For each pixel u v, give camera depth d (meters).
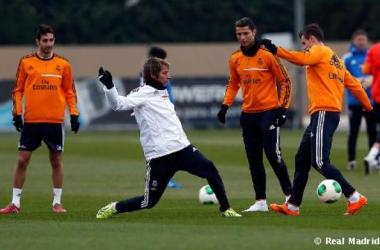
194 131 113.38
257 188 42.97
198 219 38.94
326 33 164.00
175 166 38.81
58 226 36.78
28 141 44.25
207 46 142.38
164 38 160.38
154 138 38.47
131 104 38.09
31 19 157.38
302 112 119.62
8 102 114.44
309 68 40.69
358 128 66.69
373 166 62.69
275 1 163.62
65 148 89.12
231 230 35.03
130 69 142.12
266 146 42.56
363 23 163.50
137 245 31.58
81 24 158.50
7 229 36.00
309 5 163.88
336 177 40.25
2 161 75.75
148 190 38.94
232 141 95.69
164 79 38.59
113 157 79.50
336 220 38.12
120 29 159.38
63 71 44.38
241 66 42.62
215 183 39.31
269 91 42.44
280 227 35.94
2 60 141.12
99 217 39.72
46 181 61.59
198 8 162.12
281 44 116.00
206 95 116.75
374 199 48.66
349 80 41.88
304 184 41.12
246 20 42.00
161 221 38.34
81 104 115.06
